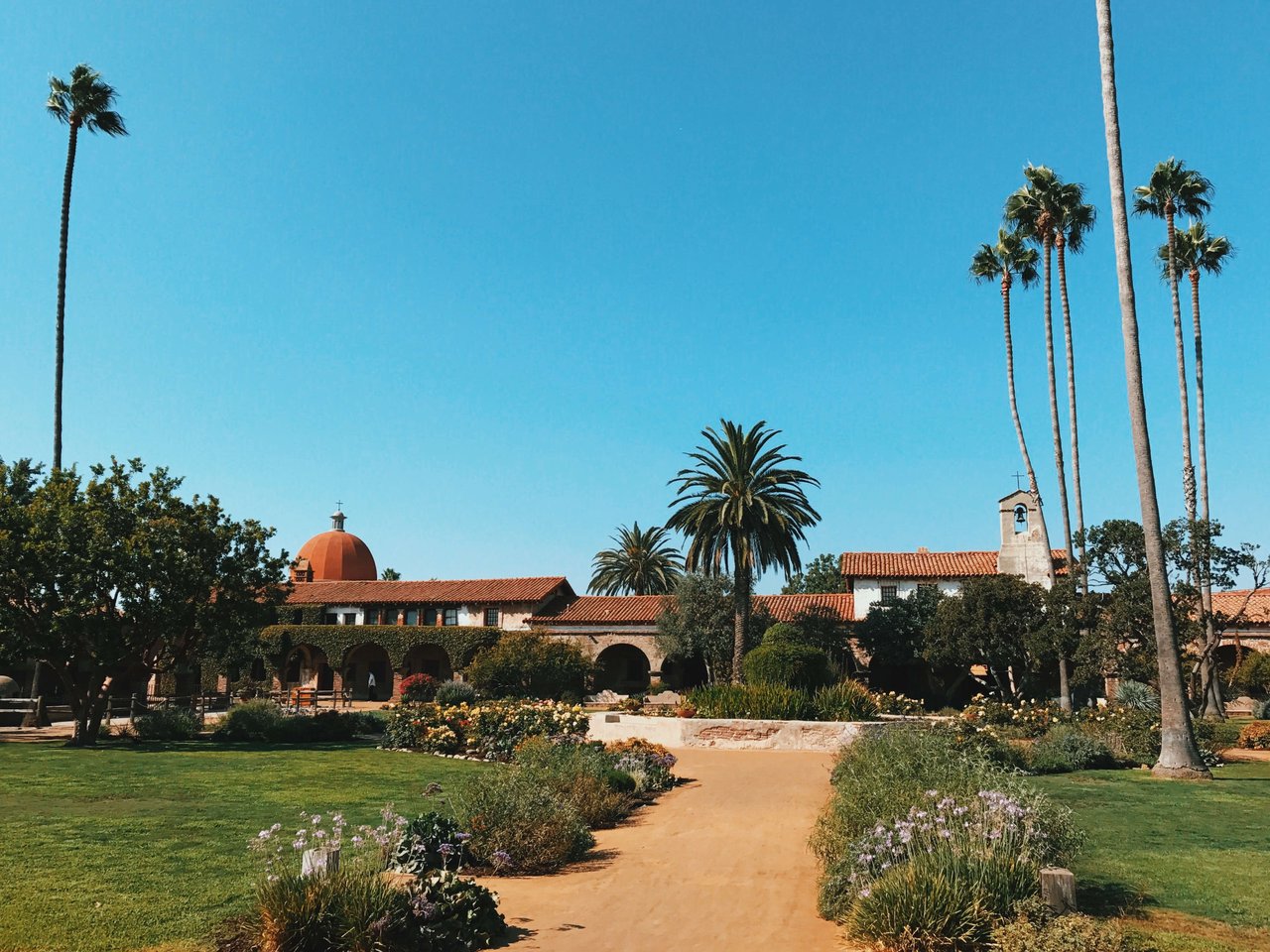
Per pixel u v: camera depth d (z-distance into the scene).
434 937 7.88
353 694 61.25
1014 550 50.81
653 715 29.61
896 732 17.12
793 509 46.84
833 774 16.19
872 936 7.98
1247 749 27.89
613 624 54.44
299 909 7.59
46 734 30.81
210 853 11.33
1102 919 8.62
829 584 92.62
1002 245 45.31
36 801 15.47
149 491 28.56
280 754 24.11
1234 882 10.12
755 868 11.31
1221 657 49.16
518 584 60.44
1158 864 11.00
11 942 7.85
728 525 45.91
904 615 49.50
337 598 61.31
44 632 25.83
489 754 23.25
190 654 33.62
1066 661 36.81
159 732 29.75
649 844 12.84
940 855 8.38
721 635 50.50
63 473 29.02
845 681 31.33
